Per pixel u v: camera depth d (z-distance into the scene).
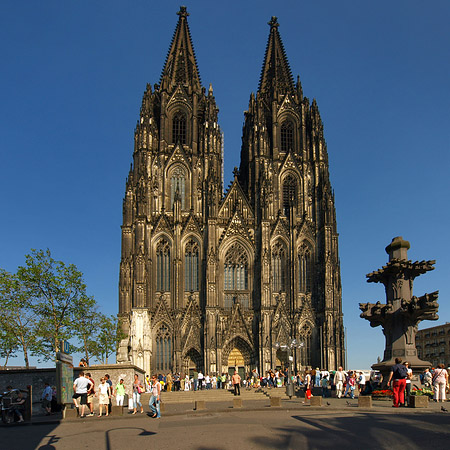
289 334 133.88
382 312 60.56
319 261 139.88
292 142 151.00
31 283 99.44
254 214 142.12
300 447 32.72
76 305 102.25
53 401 61.72
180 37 158.38
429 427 36.62
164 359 129.25
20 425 49.62
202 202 140.88
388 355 60.16
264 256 135.50
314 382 88.50
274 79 154.50
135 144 142.12
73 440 38.47
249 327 133.50
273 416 47.50
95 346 108.06
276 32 165.00
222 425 41.59
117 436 39.22
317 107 152.00
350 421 40.91
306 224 142.25
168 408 67.62
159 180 141.00
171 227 136.88
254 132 146.88
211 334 128.62
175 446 34.25
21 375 63.12
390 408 48.38
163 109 145.38
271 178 145.12
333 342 132.12
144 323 126.44
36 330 95.94
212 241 134.38
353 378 70.31
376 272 62.19
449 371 63.06
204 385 113.38
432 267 59.47
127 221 135.62
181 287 133.75
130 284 131.88
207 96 148.62
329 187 143.50
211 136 144.62
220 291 136.00
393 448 31.67
